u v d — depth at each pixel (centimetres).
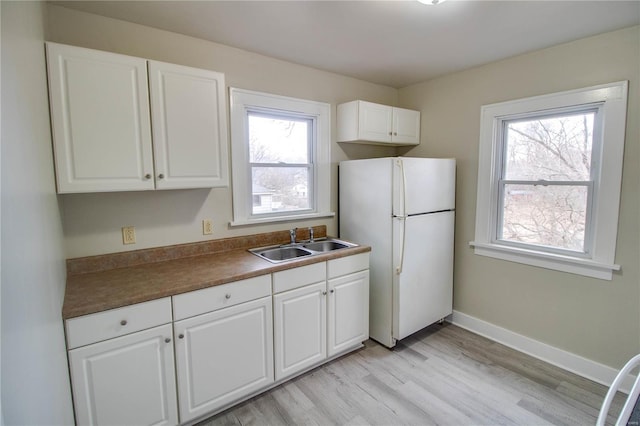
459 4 184
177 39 224
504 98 274
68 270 195
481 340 292
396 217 267
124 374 163
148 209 222
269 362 216
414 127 337
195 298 182
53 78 160
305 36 228
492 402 211
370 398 216
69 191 167
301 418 198
